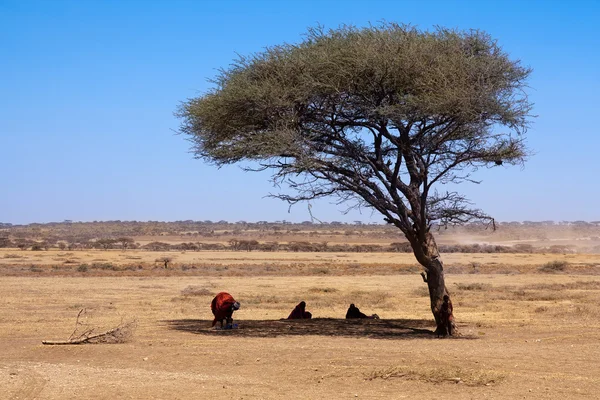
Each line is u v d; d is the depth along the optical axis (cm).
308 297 3747
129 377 1257
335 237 19412
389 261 8619
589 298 3588
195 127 2069
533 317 2638
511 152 2034
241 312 2944
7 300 3325
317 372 1301
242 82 1956
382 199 2014
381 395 1129
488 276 5962
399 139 1980
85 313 2525
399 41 1916
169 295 3791
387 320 2477
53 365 1384
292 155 1891
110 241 13438
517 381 1217
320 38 2031
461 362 1380
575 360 1434
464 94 1803
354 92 1955
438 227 2105
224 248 13162
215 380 1240
